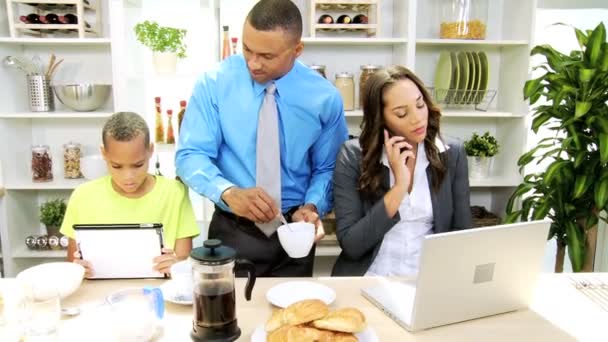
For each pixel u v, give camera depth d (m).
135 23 2.52
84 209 1.53
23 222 2.63
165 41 2.33
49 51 2.62
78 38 2.38
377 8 2.46
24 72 2.60
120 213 1.54
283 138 1.62
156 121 2.56
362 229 1.54
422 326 1.03
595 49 2.00
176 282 1.16
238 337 0.99
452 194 1.70
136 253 1.23
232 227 1.61
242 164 1.64
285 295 1.17
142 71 2.58
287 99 1.59
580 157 2.04
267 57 1.42
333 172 1.70
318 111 1.62
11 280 1.26
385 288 1.23
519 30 2.54
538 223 1.07
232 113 1.58
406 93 1.51
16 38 2.33
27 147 2.67
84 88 2.39
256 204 1.42
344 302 1.17
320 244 2.61
